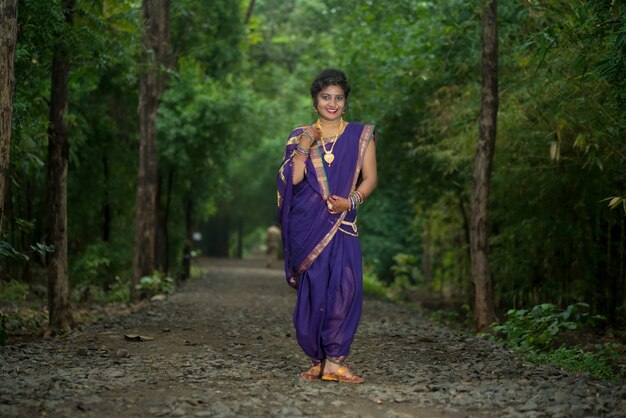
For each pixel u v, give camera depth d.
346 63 17.36
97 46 9.84
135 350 7.67
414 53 14.70
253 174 43.94
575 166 11.80
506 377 6.31
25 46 8.58
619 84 7.74
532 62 10.74
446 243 23.06
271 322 11.45
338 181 5.69
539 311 8.97
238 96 20.89
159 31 17.19
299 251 5.70
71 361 6.78
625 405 5.00
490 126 10.68
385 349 8.37
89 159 18.70
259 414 4.77
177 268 24.97
